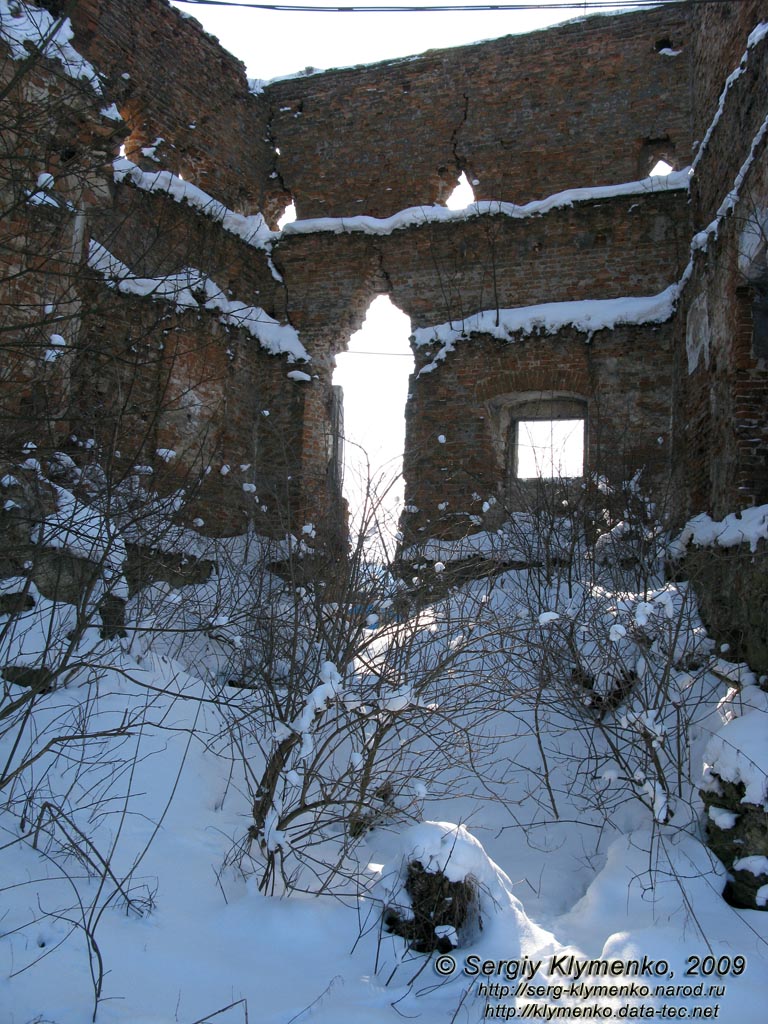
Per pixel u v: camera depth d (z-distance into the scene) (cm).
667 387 1348
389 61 1577
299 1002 469
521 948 527
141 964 487
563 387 1395
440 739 771
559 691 746
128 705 695
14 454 530
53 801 593
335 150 1593
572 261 1431
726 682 718
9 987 444
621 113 1451
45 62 752
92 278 587
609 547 1016
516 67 1509
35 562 600
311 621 698
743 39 1012
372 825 676
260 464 1409
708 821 621
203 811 666
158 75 1390
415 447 1260
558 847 691
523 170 1488
